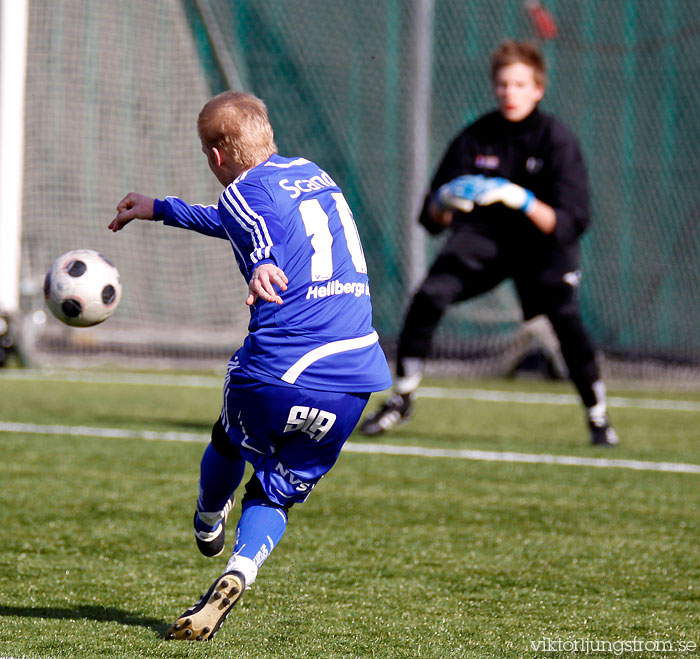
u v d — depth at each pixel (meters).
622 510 15.61
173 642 8.93
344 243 9.71
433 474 18.23
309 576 11.66
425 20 38.88
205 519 10.34
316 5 45.53
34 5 36.66
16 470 17.64
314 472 9.56
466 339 43.78
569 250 20.42
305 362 9.14
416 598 10.88
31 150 37.00
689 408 30.42
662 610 10.61
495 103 45.31
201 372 37.97
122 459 18.91
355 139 45.78
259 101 10.33
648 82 45.06
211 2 43.72
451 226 21.23
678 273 44.22
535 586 11.46
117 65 37.62
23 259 37.16
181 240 40.69
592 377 21.44
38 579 11.27
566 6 45.75
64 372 35.97
